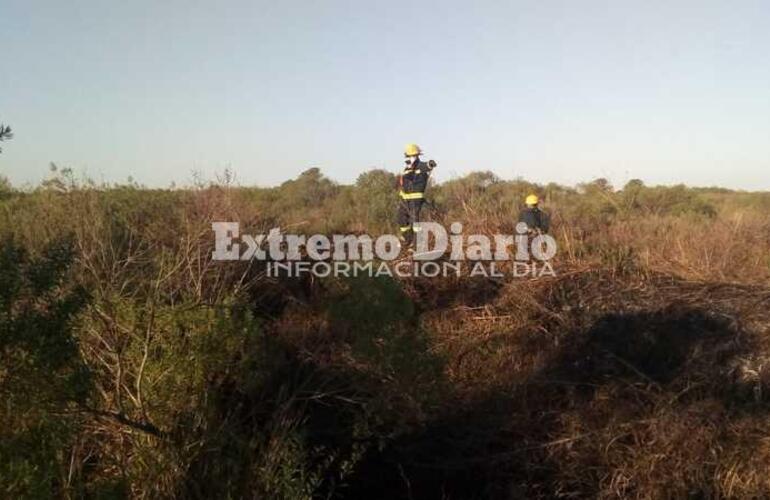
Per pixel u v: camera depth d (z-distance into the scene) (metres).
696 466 5.35
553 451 5.75
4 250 3.22
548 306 8.45
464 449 6.04
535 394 6.68
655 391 6.31
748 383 6.24
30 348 3.17
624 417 5.96
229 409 5.23
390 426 5.74
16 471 3.25
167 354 4.89
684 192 16.75
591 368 7.02
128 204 8.88
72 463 3.97
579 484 5.51
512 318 8.31
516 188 15.93
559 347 7.50
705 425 5.64
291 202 15.46
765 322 7.10
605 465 5.59
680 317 7.52
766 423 5.72
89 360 4.57
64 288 4.39
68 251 3.46
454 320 8.42
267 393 5.77
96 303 4.80
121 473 4.31
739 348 6.71
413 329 5.62
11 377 3.29
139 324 4.98
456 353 7.61
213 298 6.32
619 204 14.06
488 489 5.68
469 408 6.52
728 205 17.70
